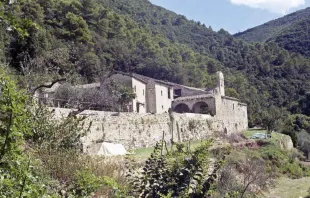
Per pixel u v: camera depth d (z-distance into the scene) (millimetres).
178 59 97250
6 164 3838
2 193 3664
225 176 18531
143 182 6797
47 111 13211
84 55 59000
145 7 161250
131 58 76562
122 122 28672
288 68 120562
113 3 126750
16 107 3801
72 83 40688
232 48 146750
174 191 6219
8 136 3775
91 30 77812
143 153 25625
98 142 24562
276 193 27250
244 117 65188
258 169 27125
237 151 34281
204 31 166375
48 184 6910
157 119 34188
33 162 5309
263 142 44156
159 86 52375
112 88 43375
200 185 6273
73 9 78125
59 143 11797
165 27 151125
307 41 144625
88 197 5355
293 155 45969
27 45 46125
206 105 53875
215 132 46031
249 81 113812
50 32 63906
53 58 41125
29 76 25062
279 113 83750
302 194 26812
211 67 111062
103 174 9539
